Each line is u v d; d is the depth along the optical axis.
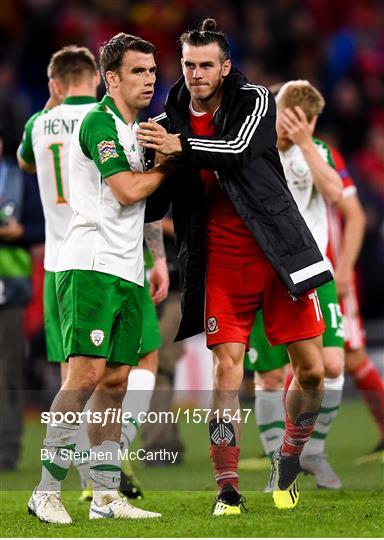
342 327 22.23
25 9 57.88
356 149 55.44
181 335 18.31
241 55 57.38
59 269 17.80
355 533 15.81
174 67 55.81
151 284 21.72
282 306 18.28
